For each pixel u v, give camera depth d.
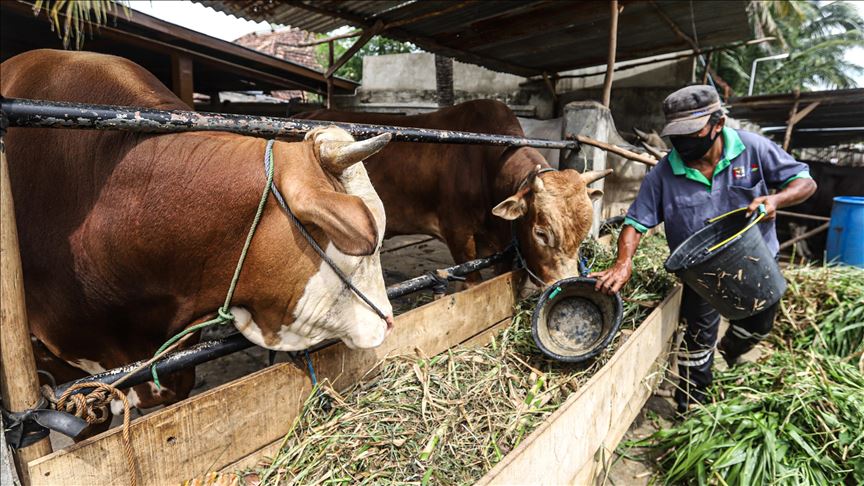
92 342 2.00
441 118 4.52
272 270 1.70
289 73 10.00
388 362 2.38
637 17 6.21
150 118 1.57
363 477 1.80
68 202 1.85
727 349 3.36
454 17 5.75
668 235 3.06
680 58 8.14
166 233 1.70
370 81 11.56
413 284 2.77
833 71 19.28
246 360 3.90
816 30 19.58
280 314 1.77
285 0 5.15
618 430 2.34
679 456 2.60
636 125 8.89
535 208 3.22
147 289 1.83
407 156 4.45
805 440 2.55
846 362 3.34
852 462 2.36
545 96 9.52
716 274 2.49
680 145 2.75
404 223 4.68
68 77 1.98
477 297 2.94
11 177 1.92
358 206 1.51
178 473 1.64
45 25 6.96
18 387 1.30
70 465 1.36
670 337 3.10
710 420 2.72
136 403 2.09
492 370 2.50
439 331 2.67
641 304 3.20
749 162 2.74
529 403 2.30
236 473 1.80
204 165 1.69
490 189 3.96
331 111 5.12
